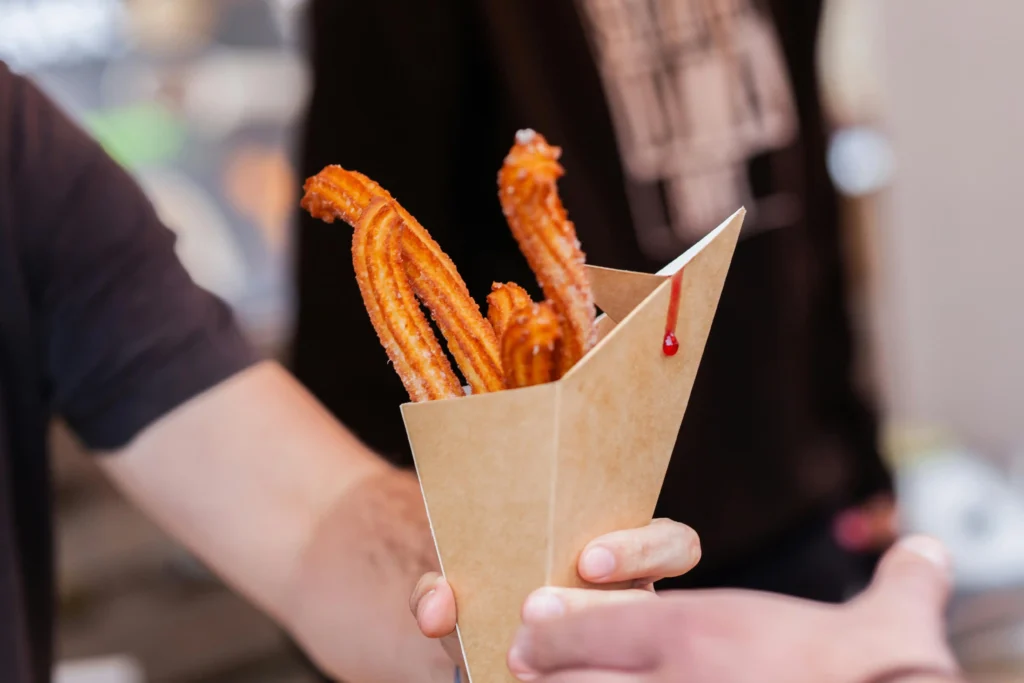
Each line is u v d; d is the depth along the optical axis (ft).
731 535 4.41
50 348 3.03
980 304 7.73
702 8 4.43
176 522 2.99
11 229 2.91
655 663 1.96
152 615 6.82
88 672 3.64
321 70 3.84
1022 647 5.73
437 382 2.22
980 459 7.52
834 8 7.94
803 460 4.67
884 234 7.99
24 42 7.99
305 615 2.77
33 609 3.10
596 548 2.20
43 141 2.97
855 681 1.89
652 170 4.30
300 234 4.00
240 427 2.97
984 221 7.57
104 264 3.00
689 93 4.40
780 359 4.58
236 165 8.59
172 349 3.00
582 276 2.13
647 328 2.16
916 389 8.15
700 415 4.35
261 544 2.86
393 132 3.80
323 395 3.98
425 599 2.22
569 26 4.08
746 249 4.51
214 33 8.52
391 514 2.79
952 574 2.04
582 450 2.16
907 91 7.80
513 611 2.21
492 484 2.16
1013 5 7.06
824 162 5.06
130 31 8.27
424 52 3.74
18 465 3.02
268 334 7.88
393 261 2.24
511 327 2.13
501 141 3.90
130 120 8.34
